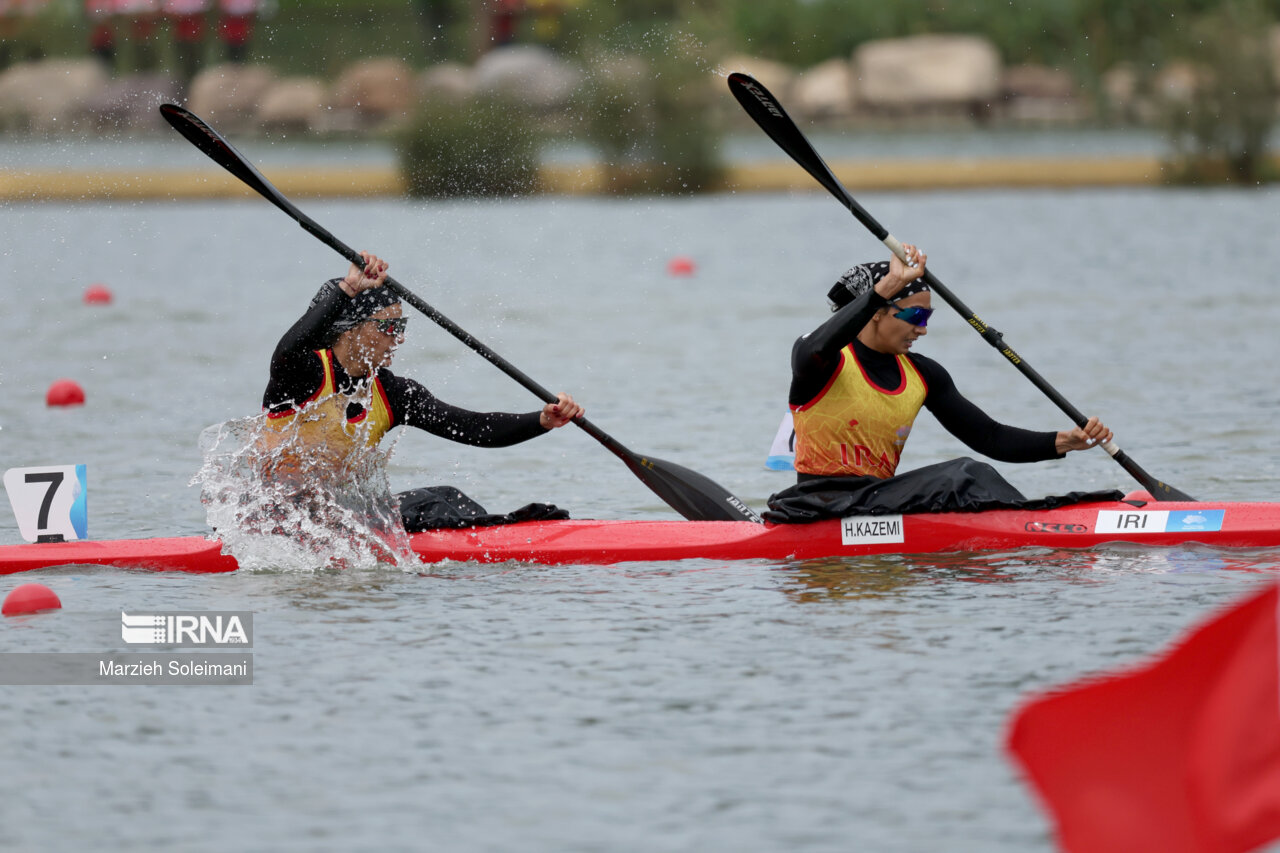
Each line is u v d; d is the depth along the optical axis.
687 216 107.62
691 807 15.00
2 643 20.70
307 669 19.38
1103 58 167.25
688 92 122.06
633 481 33.06
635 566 24.84
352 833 14.55
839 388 24.81
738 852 14.03
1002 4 176.00
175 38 193.75
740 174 124.06
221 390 45.69
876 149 146.00
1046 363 47.69
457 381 46.16
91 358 52.31
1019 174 119.44
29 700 18.38
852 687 18.27
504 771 15.95
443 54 194.25
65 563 24.95
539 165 122.75
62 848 14.32
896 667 18.97
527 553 25.27
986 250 83.38
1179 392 41.91
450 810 15.02
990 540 24.97
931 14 179.25
